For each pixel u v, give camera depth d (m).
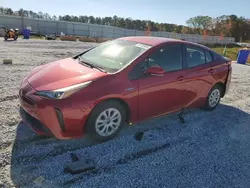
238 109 5.89
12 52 12.03
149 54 4.14
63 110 3.23
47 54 12.37
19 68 8.18
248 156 3.79
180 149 3.81
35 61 9.84
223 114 5.45
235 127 4.82
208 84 5.16
